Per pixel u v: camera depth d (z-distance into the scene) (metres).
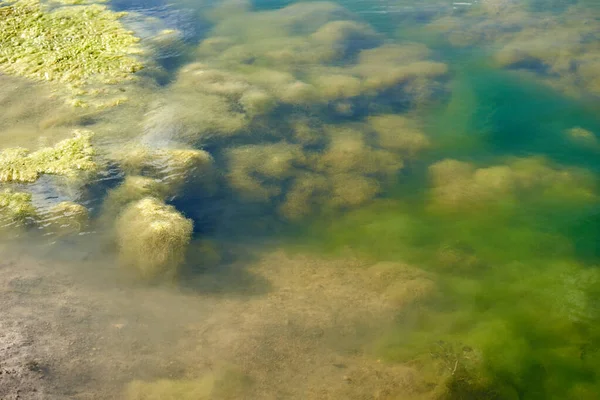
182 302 2.40
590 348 2.26
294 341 2.25
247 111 3.52
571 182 3.03
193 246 2.66
